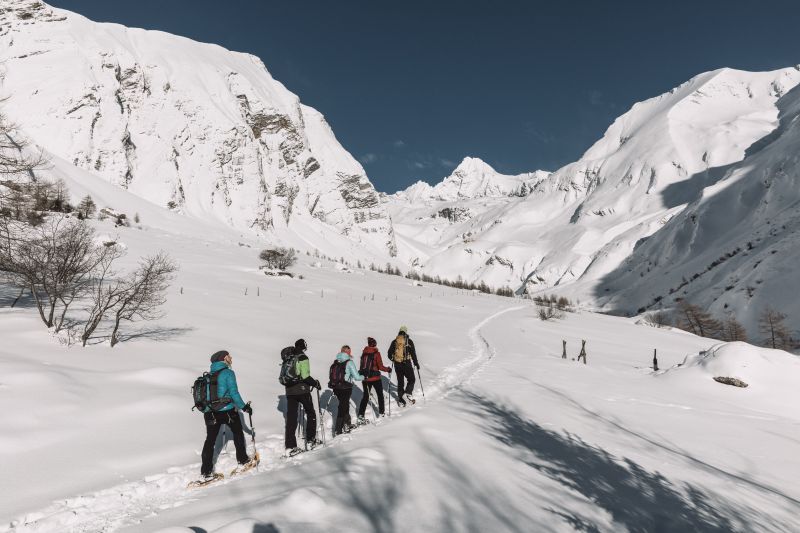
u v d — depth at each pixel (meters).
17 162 14.25
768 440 9.11
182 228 92.31
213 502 4.62
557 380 14.23
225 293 26.81
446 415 8.21
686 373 16.22
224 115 169.75
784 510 5.62
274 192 192.88
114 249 15.34
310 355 14.34
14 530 4.03
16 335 10.43
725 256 143.38
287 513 3.96
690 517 4.88
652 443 8.04
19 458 5.35
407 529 3.86
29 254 11.73
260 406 8.66
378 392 8.90
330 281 52.44
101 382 8.27
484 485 5.04
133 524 4.21
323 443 6.99
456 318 39.81
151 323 15.03
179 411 7.62
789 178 156.12
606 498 5.13
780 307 95.56
